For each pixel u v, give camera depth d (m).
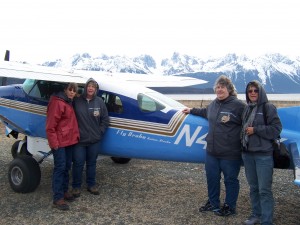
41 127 5.72
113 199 5.20
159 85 6.65
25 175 5.21
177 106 5.25
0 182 5.86
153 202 5.12
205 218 4.52
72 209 4.74
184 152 4.96
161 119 5.05
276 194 5.62
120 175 6.57
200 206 4.97
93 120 5.03
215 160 4.52
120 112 5.30
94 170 5.34
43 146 5.78
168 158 5.11
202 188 5.87
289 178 6.62
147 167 7.24
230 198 4.56
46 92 5.67
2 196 5.18
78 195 5.22
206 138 4.54
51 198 5.12
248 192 5.66
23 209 4.69
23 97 5.95
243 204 5.07
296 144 4.23
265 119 3.89
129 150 5.33
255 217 4.26
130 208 4.84
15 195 5.23
